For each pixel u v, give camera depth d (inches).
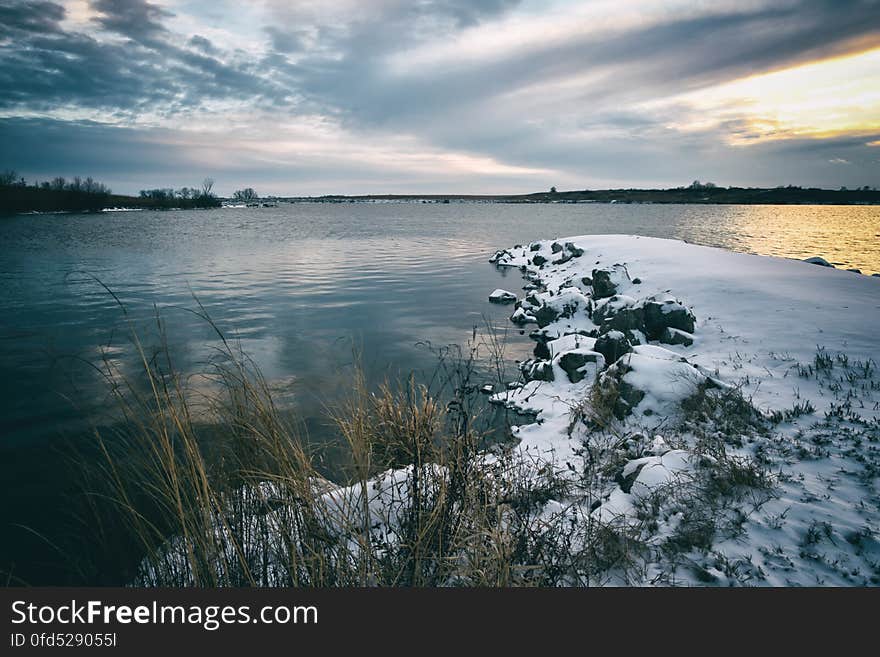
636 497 162.9
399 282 822.5
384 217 3747.5
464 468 129.1
